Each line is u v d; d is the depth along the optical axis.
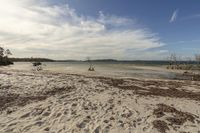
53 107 6.18
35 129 4.43
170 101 8.24
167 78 22.91
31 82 10.53
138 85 13.01
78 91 9.06
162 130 4.93
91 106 6.59
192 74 28.12
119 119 5.50
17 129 4.38
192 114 6.43
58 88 9.44
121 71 32.59
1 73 15.21
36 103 6.58
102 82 13.02
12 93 7.88
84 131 4.52
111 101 7.49
